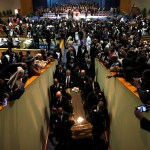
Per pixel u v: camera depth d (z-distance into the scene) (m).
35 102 4.75
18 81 3.40
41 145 5.36
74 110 5.96
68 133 5.59
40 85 5.31
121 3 32.31
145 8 28.66
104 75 6.49
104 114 5.63
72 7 32.19
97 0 34.84
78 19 26.03
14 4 31.69
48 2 34.34
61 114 5.49
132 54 4.16
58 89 6.69
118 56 6.30
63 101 6.01
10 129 3.02
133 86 3.64
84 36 17.86
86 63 9.02
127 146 3.65
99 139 5.88
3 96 2.89
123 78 4.28
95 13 30.50
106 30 16.61
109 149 5.48
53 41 14.30
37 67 5.27
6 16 27.92
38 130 5.02
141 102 2.89
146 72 2.82
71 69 8.74
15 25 20.16
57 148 5.85
